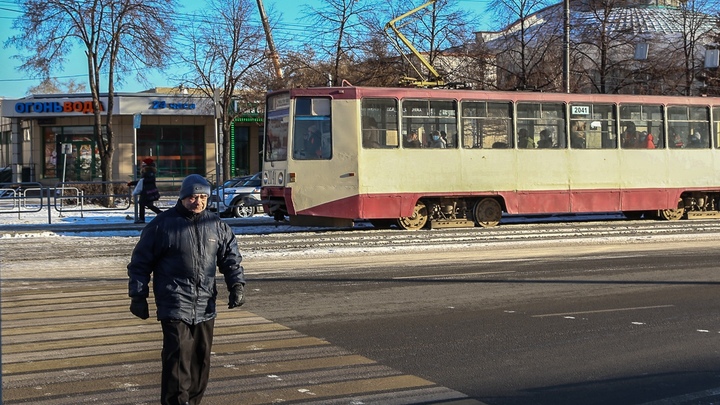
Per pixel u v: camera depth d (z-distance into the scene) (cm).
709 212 2556
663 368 768
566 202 2289
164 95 4600
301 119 2022
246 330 926
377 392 681
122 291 1183
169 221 560
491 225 2242
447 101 2141
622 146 2369
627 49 3662
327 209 2022
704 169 2488
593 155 2322
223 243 582
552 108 2277
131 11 3216
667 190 2433
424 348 846
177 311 551
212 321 574
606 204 2345
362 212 2039
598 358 807
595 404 652
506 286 1255
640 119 2398
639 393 683
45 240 1891
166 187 4759
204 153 4847
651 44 3747
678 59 3722
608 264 1520
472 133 2172
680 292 1209
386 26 2623
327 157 2022
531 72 3491
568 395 677
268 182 2095
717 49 3738
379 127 2059
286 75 3734
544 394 680
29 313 1009
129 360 780
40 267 1446
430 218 2172
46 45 3152
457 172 2147
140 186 2331
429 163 2112
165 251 559
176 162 4803
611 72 3675
